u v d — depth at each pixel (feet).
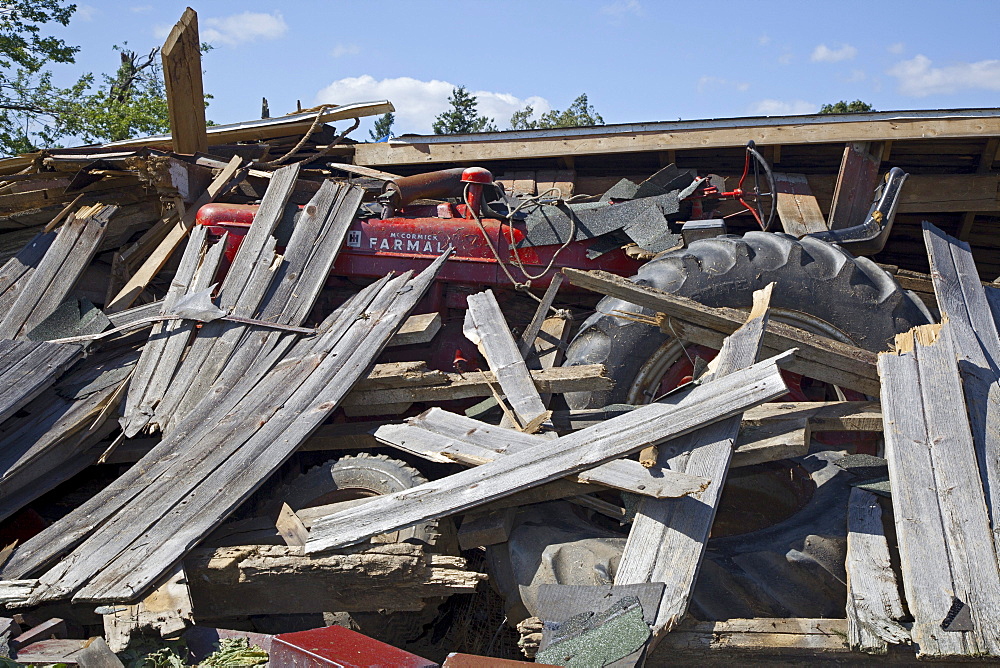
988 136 20.56
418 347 15.19
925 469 10.39
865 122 21.04
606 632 8.86
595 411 12.63
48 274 16.30
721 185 19.58
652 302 12.63
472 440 11.72
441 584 9.92
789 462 12.46
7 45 61.82
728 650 8.87
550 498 10.94
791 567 10.03
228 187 18.20
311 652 8.00
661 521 9.80
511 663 8.34
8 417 12.77
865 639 8.69
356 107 23.67
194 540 10.36
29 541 11.19
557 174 23.82
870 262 14.08
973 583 8.94
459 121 168.45
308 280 15.16
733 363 11.48
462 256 15.43
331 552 10.34
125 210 18.31
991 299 14.55
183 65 19.58
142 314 15.37
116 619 9.63
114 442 12.99
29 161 20.97
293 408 12.46
